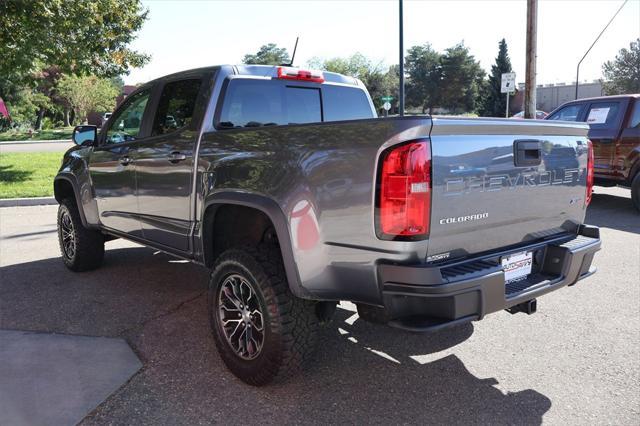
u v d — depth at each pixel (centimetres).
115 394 315
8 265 598
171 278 542
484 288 270
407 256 261
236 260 318
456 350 376
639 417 290
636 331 404
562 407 301
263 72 421
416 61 8544
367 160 264
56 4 1212
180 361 358
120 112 492
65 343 385
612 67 5606
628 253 626
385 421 289
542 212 326
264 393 319
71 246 561
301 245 291
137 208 450
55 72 4997
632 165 872
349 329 414
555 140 330
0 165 1554
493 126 285
